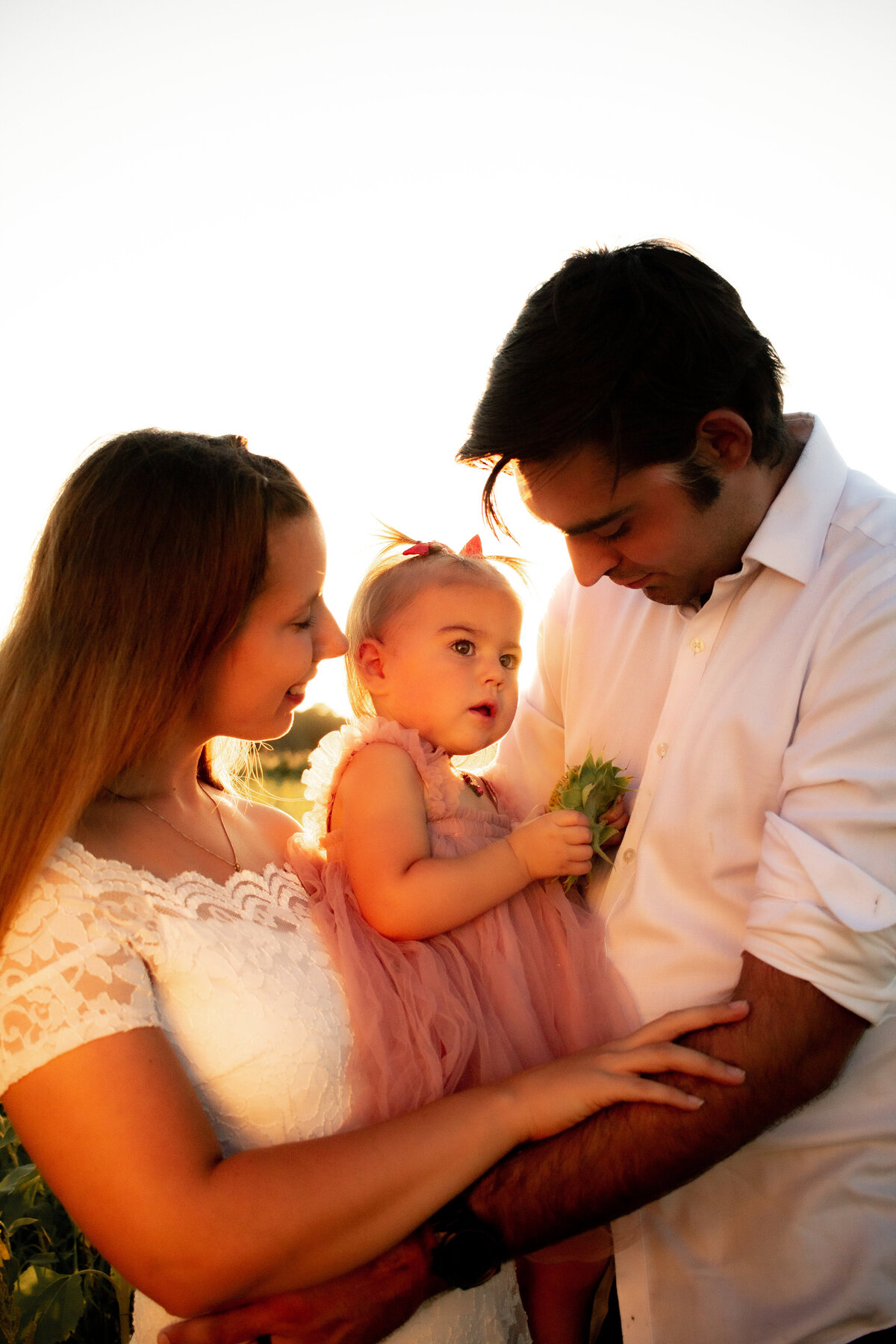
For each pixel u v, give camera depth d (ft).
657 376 5.45
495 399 5.75
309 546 5.53
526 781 8.21
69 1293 6.84
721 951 6.12
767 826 5.54
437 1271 4.90
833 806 5.31
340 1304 4.74
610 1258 6.64
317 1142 4.64
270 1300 4.65
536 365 5.57
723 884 6.15
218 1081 4.85
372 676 7.42
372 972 5.75
